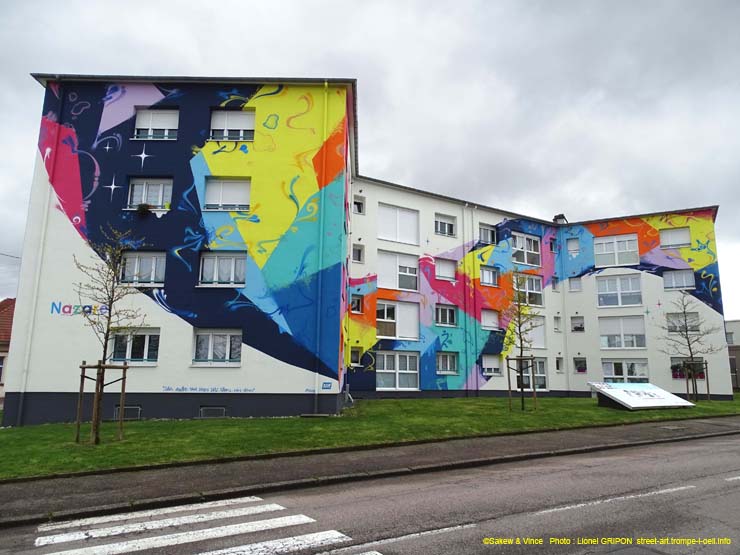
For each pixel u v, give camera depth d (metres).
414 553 5.48
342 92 19.59
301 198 18.81
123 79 19.19
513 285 31.69
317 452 11.08
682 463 10.71
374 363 26.02
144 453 10.47
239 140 19.30
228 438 12.12
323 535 6.12
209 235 18.48
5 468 9.30
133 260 18.66
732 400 29.23
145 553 5.68
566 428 15.01
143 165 18.95
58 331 17.62
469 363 29.17
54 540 6.16
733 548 5.57
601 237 34.12
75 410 17.23
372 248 27.05
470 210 31.08
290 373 17.66
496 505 7.34
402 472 9.66
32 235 18.17
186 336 17.81
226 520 6.84
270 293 18.14
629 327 32.56
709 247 31.11
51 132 18.92
